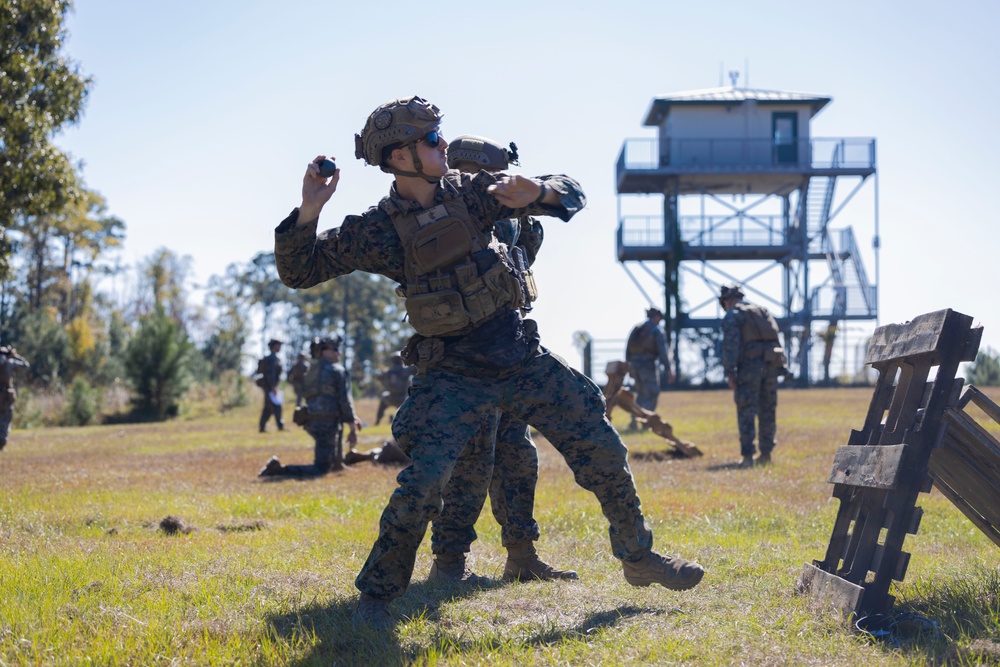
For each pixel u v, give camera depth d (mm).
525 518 5562
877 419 4914
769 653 3867
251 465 14516
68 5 22750
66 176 23250
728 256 39969
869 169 38656
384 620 4422
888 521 4387
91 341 54625
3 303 61562
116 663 3828
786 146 39531
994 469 4383
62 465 15062
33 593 4918
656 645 3994
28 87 22141
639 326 19109
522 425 5520
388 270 4582
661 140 39844
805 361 38625
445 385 4551
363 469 12898
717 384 38562
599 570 5844
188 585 5254
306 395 12656
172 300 94875
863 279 38969
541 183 4375
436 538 5461
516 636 4223
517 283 4555
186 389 40844
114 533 7645
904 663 3732
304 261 4520
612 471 4707
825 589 4648
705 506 8453
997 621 4184
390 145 4367
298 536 7230
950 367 4285
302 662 3865
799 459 12828
